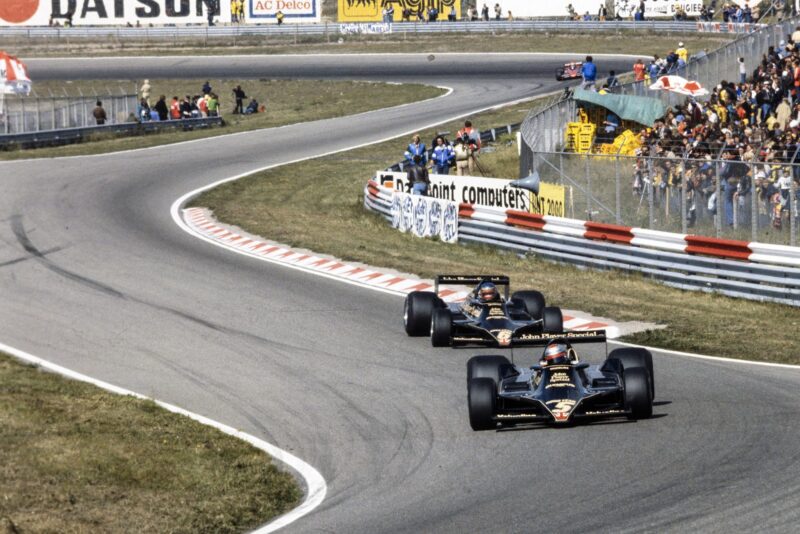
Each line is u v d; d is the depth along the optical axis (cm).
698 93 14200
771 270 8269
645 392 4938
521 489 4209
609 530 3638
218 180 15400
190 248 10825
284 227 12062
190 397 6081
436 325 6788
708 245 8819
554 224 10338
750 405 5272
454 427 5262
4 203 13062
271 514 4269
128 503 4231
